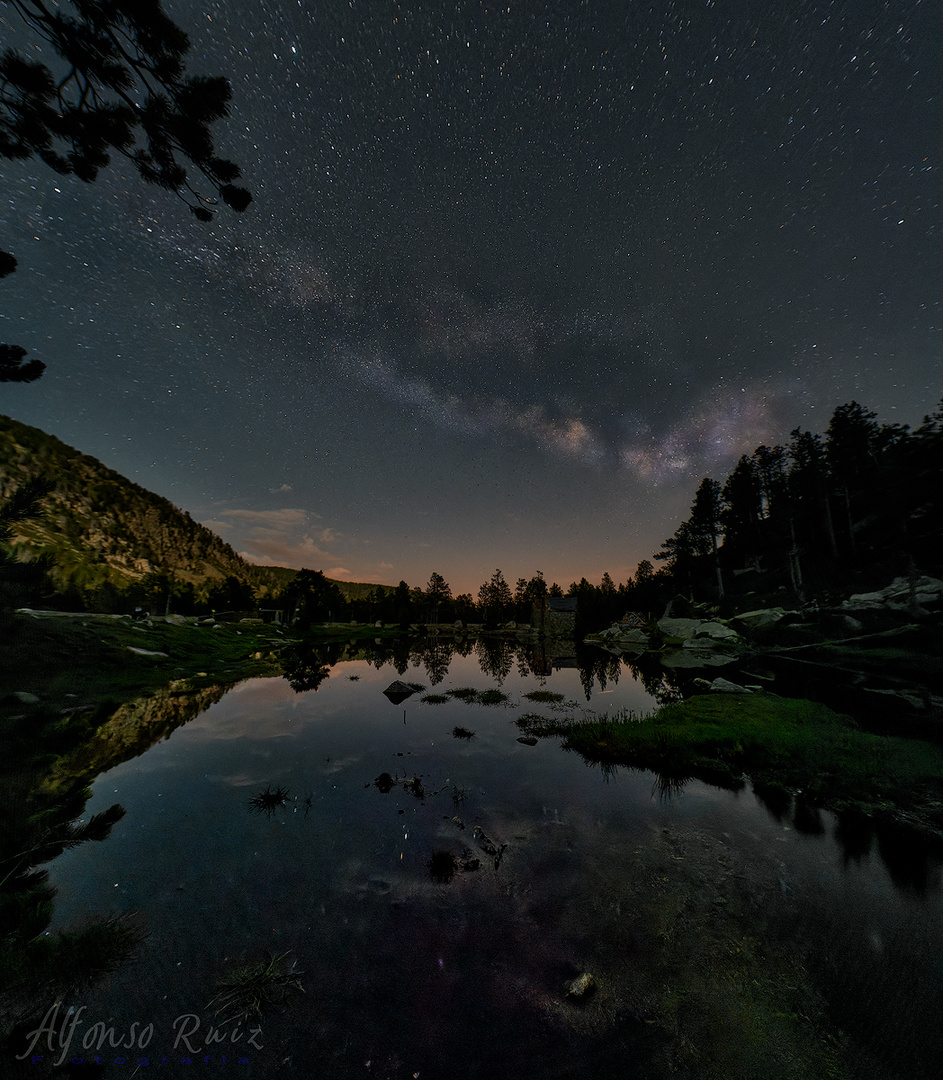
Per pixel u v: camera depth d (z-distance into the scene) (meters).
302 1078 3.16
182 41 4.43
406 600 85.31
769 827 7.15
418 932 4.68
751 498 60.84
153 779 8.81
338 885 5.50
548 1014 3.72
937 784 8.37
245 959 4.25
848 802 7.98
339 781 8.92
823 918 4.96
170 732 12.15
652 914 5.02
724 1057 3.36
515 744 11.70
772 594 47.12
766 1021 3.67
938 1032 3.56
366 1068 3.24
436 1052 3.37
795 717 13.13
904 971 4.20
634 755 10.52
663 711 14.34
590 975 4.07
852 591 37.78
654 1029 3.60
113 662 19.66
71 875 5.54
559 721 14.21
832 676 22.62
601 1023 3.64
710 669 26.56
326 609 76.38
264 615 66.62
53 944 4.01
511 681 22.66
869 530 45.66
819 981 4.09
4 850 5.11
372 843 6.54
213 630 37.59
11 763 8.98
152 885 5.39
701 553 65.44
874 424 47.50
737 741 10.94
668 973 4.17
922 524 39.22
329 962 4.24
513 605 105.38
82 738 11.24
